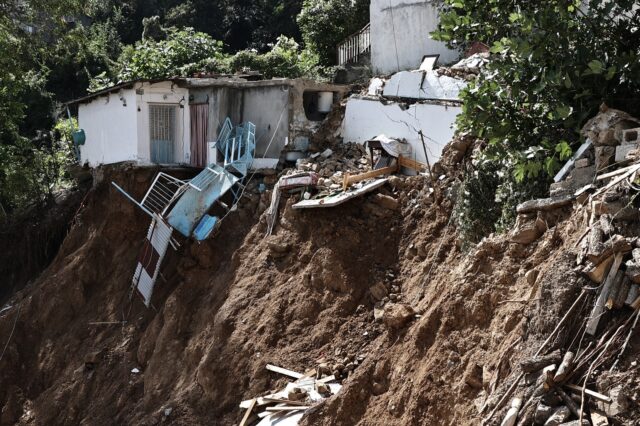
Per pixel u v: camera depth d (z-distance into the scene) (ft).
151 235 79.51
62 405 75.66
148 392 69.72
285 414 56.65
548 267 41.16
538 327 38.29
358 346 60.75
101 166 91.25
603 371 35.22
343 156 78.28
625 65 47.55
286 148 81.35
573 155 48.06
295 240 69.72
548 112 50.70
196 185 79.25
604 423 33.50
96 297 83.56
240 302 68.28
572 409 34.78
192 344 69.51
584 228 40.93
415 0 89.10
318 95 85.87
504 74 50.83
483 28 53.57
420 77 75.82
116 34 156.87
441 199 64.59
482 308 46.09
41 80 131.13
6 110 102.53
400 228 66.23
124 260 84.12
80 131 97.30
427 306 55.83
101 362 76.48
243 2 158.40
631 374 34.40
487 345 44.29
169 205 80.07
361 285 64.39
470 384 43.50
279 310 65.77
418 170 71.87
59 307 84.38
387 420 48.85
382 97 77.92
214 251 76.07
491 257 47.83
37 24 102.22
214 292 72.28
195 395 65.05
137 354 75.00
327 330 62.75
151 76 107.04
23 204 103.45
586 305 37.37
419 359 49.67
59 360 80.02
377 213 67.67
